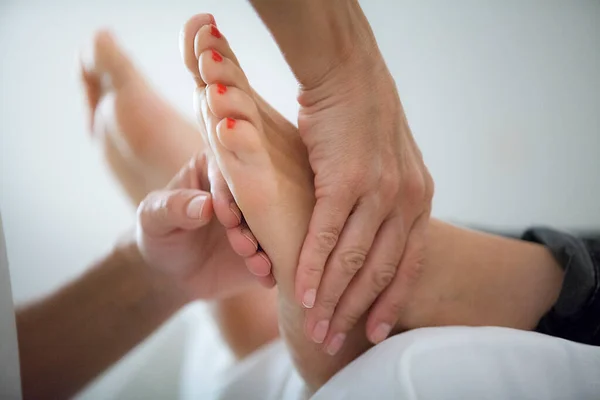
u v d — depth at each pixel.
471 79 0.74
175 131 0.67
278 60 0.71
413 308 0.57
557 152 0.74
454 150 0.75
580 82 0.74
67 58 0.69
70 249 0.64
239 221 0.51
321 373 0.57
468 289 0.59
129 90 0.67
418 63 0.74
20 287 0.62
